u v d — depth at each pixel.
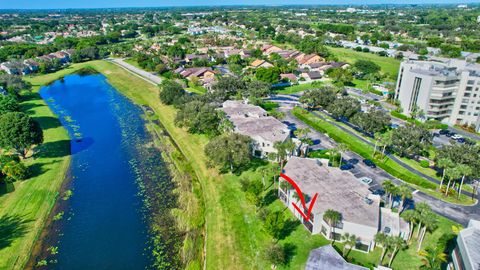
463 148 82.25
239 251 62.88
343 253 60.12
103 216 76.44
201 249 65.50
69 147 110.88
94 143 114.19
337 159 92.00
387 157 95.44
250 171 88.56
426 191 78.81
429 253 59.34
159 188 87.06
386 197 75.94
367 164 91.44
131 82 190.88
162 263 63.00
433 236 63.75
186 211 77.00
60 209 78.94
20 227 71.56
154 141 115.12
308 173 75.81
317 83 175.75
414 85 126.06
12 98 136.50
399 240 54.56
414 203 74.00
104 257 64.56
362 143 104.50
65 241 68.81
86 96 171.12
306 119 123.25
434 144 106.12
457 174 71.88
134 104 157.12
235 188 81.81
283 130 101.00
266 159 95.12
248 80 168.62
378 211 62.75
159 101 155.00
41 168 95.06
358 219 60.44
